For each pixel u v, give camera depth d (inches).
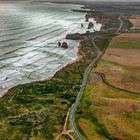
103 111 3698.3
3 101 3964.1
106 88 4443.9
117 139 3157.0
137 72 5182.1
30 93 4274.1
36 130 3307.1
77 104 3973.9
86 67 5536.4
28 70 5290.4
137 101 3946.9
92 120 3518.7
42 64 5679.1
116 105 3818.9
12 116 3577.8
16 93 4242.1
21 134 3208.7
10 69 5251.0
